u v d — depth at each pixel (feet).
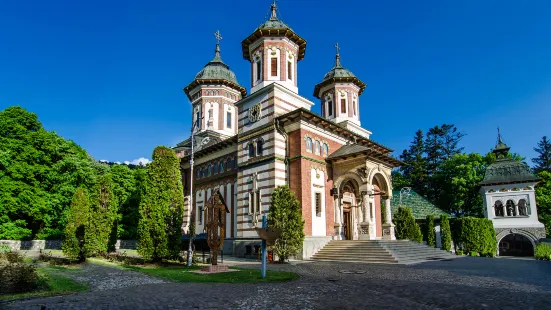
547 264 79.61
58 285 46.68
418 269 65.62
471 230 122.42
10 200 107.55
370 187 95.81
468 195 187.73
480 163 188.14
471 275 57.00
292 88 108.06
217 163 125.29
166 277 54.03
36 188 116.06
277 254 80.23
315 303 34.83
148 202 74.28
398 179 242.99
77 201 84.12
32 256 94.94
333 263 77.66
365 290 42.34
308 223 92.99
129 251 118.42
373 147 124.16
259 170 99.60
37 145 121.19
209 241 64.39
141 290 42.39
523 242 146.10
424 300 36.40
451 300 36.40
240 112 110.93
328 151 104.58
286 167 97.60
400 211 124.67
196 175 135.23
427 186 230.48
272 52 108.68
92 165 172.96
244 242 97.60
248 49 116.67
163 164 76.38
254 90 109.40
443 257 94.89
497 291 41.75
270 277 53.01
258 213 96.84
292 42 111.96
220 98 146.92
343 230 102.94
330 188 102.42
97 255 88.69
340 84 132.77
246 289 43.14
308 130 98.63
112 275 57.11
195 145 140.26
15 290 42.70
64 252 78.33
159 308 32.60
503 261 88.33
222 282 49.06
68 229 81.41
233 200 114.32
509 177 137.69
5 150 112.47
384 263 76.89
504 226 134.72
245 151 105.40
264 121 101.96
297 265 73.51
